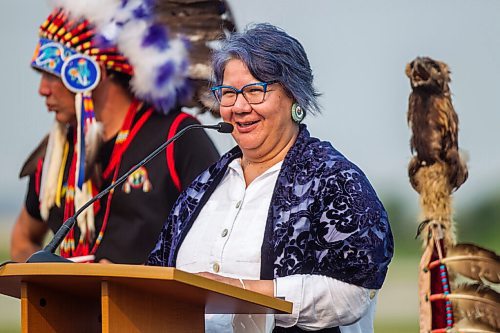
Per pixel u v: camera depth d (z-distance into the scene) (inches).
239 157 303.3
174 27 409.1
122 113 408.5
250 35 287.3
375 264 268.8
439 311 293.4
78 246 401.4
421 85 304.7
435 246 299.6
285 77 284.7
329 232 271.0
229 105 287.7
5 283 234.1
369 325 288.7
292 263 271.0
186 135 400.2
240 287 241.4
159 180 397.1
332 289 267.4
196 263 287.3
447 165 302.8
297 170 282.0
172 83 402.9
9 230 539.8
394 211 476.1
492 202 441.7
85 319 246.1
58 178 414.6
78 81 402.9
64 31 405.4
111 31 404.8
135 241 394.6
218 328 274.2
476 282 293.0
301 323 270.4
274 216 277.9
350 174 276.7
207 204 299.4
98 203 401.4
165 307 234.2
